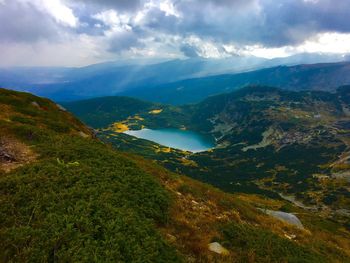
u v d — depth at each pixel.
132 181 24.08
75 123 55.88
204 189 34.50
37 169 22.45
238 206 32.81
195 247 17.91
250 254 19.38
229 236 21.58
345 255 31.39
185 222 21.12
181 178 36.22
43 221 15.46
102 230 15.77
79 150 29.20
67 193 18.67
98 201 18.48
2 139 29.61
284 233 31.28
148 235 16.67
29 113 47.28
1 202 17.31
